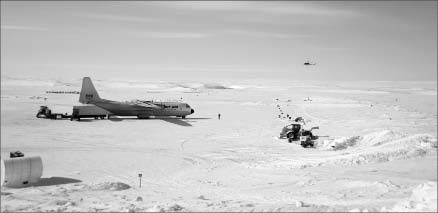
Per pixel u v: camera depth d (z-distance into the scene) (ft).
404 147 155.33
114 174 132.77
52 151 175.22
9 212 76.48
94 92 308.40
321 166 137.39
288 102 499.92
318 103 480.64
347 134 232.53
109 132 241.55
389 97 640.99
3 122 264.31
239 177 126.11
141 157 165.68
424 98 620.90
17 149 177.68
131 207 78.33
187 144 205.16
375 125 267.18
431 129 240.73
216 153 178.70
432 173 115.96
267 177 124.26
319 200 86.12
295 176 122.62
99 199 91.50
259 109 408.05
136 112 313.32
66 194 98.43
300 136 219.61
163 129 260.42
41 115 294.87
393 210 61.93
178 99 565.53
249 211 70.03
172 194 99.81
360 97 627.46
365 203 78.38
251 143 208.85
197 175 131.54
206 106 442.50
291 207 72.90
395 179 108.27
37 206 82.17
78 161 153.89
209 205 79.30
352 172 122.62
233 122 301.43
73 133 232.94
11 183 108.47
